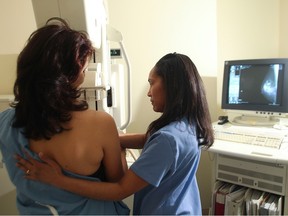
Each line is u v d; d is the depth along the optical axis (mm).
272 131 1771
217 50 2314
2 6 1835
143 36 2178
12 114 784
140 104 2246
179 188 865
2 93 1904
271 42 2354
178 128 830
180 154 807
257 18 2322
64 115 701
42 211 752
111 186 767
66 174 735
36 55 691
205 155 2326
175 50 2221
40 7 959
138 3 2133
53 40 699
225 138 1768
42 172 726
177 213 869
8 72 1893
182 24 2199
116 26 2143
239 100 2000
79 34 761
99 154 757
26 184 754
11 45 1880
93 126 745
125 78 1769
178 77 870
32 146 745
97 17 1064
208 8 2199
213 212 1752
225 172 1712
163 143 783
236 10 2301
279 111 1848
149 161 780
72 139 723
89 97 1033
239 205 1608
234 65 1995
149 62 2213
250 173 1616
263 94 1899
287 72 1809
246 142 1687
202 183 2361
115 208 851
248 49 2363
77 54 724
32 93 694
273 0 2291
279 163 1430
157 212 860
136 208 929
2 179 1483
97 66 1054
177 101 858
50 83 681
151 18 2164
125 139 1162
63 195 746
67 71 717
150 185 836
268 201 1580
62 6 949
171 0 2160
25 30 1876
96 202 784
